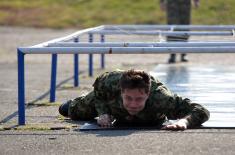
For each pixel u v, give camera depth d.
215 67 18.73
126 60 23.41
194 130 8.81
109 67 20.91
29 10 42.84
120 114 9.05
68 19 39.94
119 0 42.94
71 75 18.53
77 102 9.88
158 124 9.25
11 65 22.08
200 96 12.30
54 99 12.65
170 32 14.74
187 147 7.78
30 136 8.73
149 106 8.85
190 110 9.03
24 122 9.71
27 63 22.72
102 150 7.73
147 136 8.45
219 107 10.96
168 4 20.70
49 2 44.59
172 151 7.58
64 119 10.16
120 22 38.72
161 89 8.95
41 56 25.22
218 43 10.16
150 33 14.84
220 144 7.94
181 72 17.16
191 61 22.03
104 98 9.23
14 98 13.38
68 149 7.84
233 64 20.62
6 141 8.43
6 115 10.88
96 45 10.31
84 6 42.72
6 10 43.03
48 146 8.05
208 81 14.92
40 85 15.95
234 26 16.45
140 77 8.57
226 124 9.17
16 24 39.47
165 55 25.23
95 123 9.53
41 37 32.59
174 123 8.98
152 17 39.03
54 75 12.59
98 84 9.16
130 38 22.61
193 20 36.47
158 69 18.16
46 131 9.09
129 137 8.41
